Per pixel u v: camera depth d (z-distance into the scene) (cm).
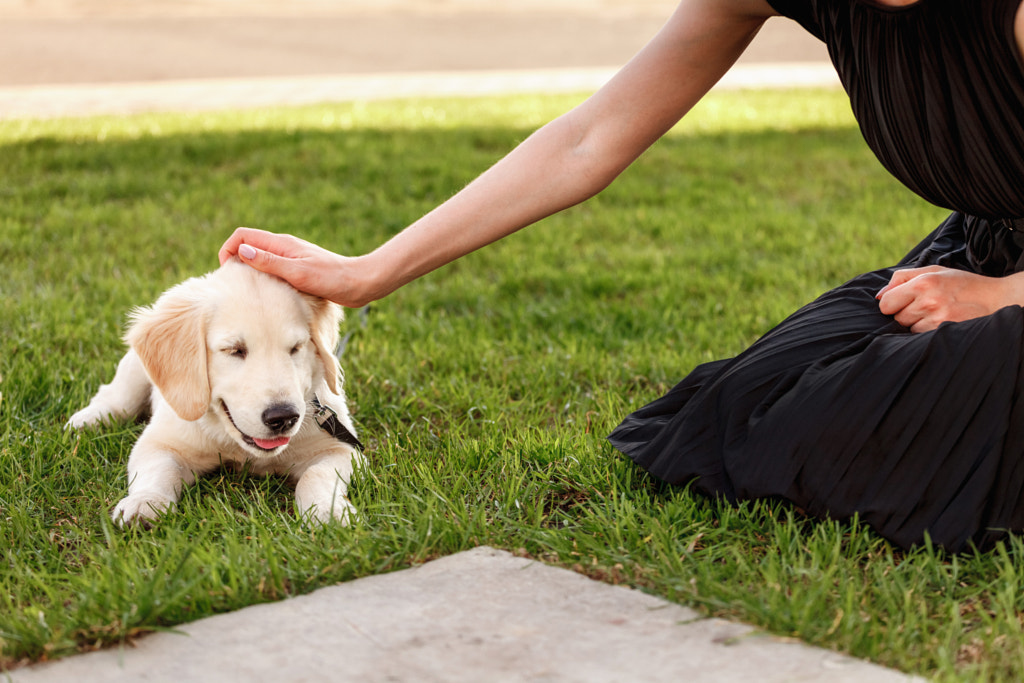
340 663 177
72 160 834
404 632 187
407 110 1186
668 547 219
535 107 1205
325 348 299
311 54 1945
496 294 510
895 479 221
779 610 189
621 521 231
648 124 265
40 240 587
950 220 285
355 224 655
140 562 220
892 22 217
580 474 263
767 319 453
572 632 186
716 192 770
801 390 231
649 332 434
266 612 196
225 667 176
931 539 215
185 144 909
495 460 280
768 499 234
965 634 187
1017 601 197
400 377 373
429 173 820
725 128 1082
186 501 263
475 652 180
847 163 888
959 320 232
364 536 227
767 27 2542
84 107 1265
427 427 322
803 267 553
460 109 1194
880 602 196
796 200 757
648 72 262
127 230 625
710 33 254
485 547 226
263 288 284
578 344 420
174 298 288
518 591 204
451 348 408
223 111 1195
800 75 1716
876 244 606
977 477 214
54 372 359
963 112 216
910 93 221
